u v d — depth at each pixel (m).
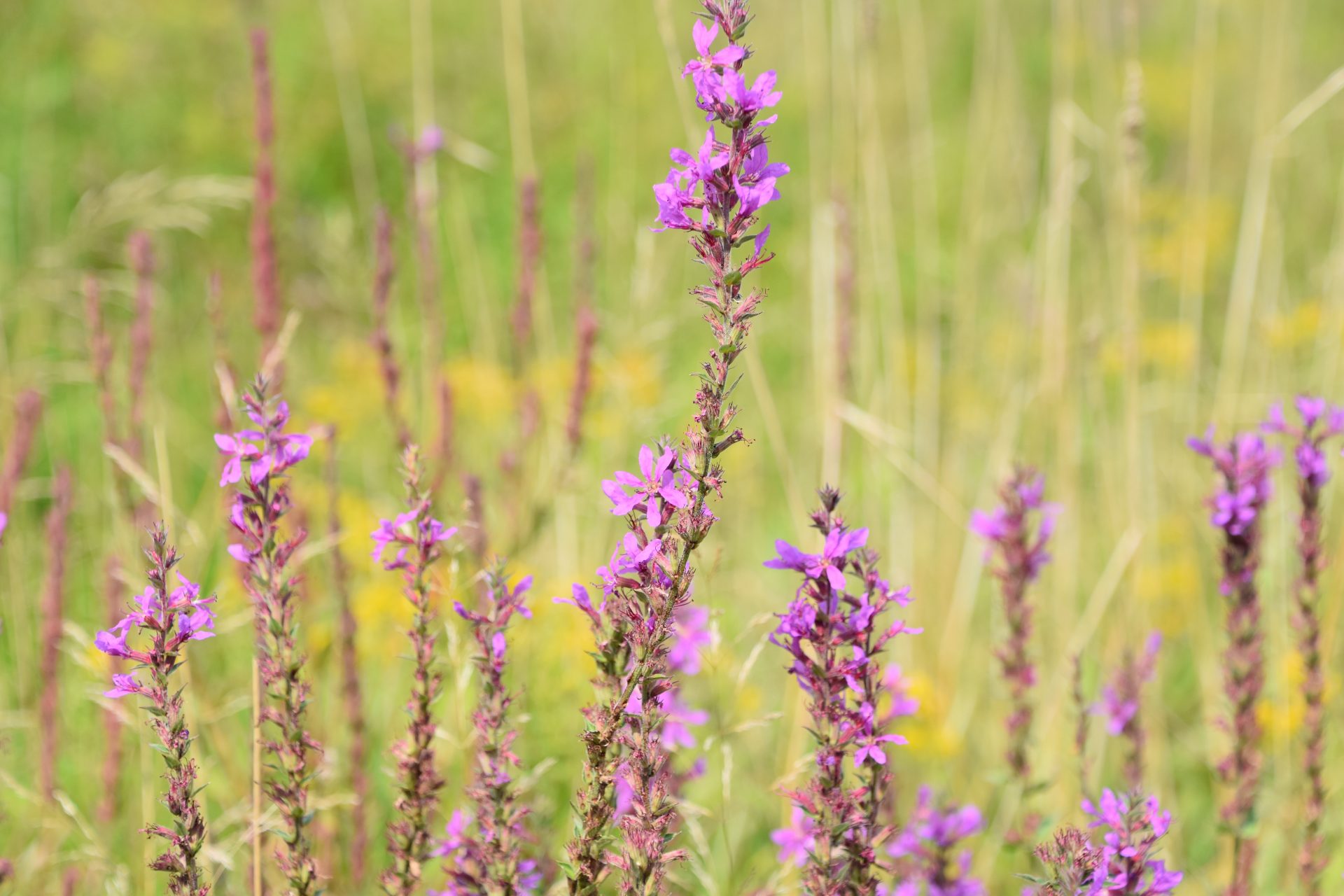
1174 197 8.84
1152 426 6.71
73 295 6.92
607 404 6.43
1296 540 3.64
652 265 6.72
